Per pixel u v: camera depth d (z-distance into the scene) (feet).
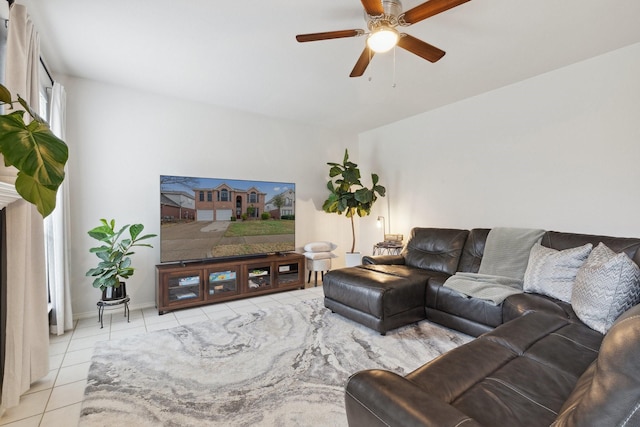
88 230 10.64
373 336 8.78
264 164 14.62
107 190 10.98
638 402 1.88
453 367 4.15
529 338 5.10
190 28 7.59
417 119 14.46
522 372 4.11
